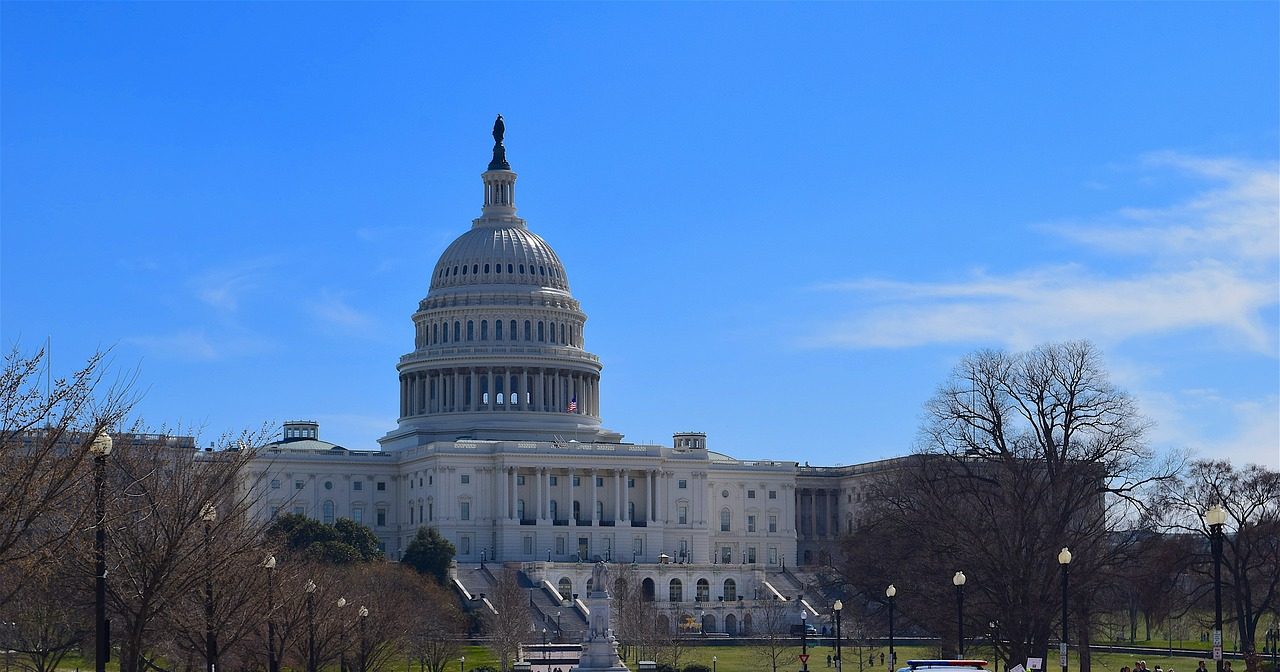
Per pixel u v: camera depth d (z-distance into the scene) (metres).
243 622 104.94
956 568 138.00
